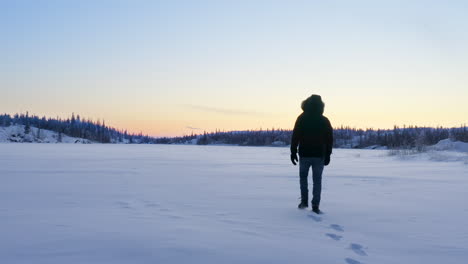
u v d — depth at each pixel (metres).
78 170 15.14
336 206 6.50
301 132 6.16
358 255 3.53
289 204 6.63
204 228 4.39
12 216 5.04
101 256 3.14
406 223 5.07
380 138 135.00
